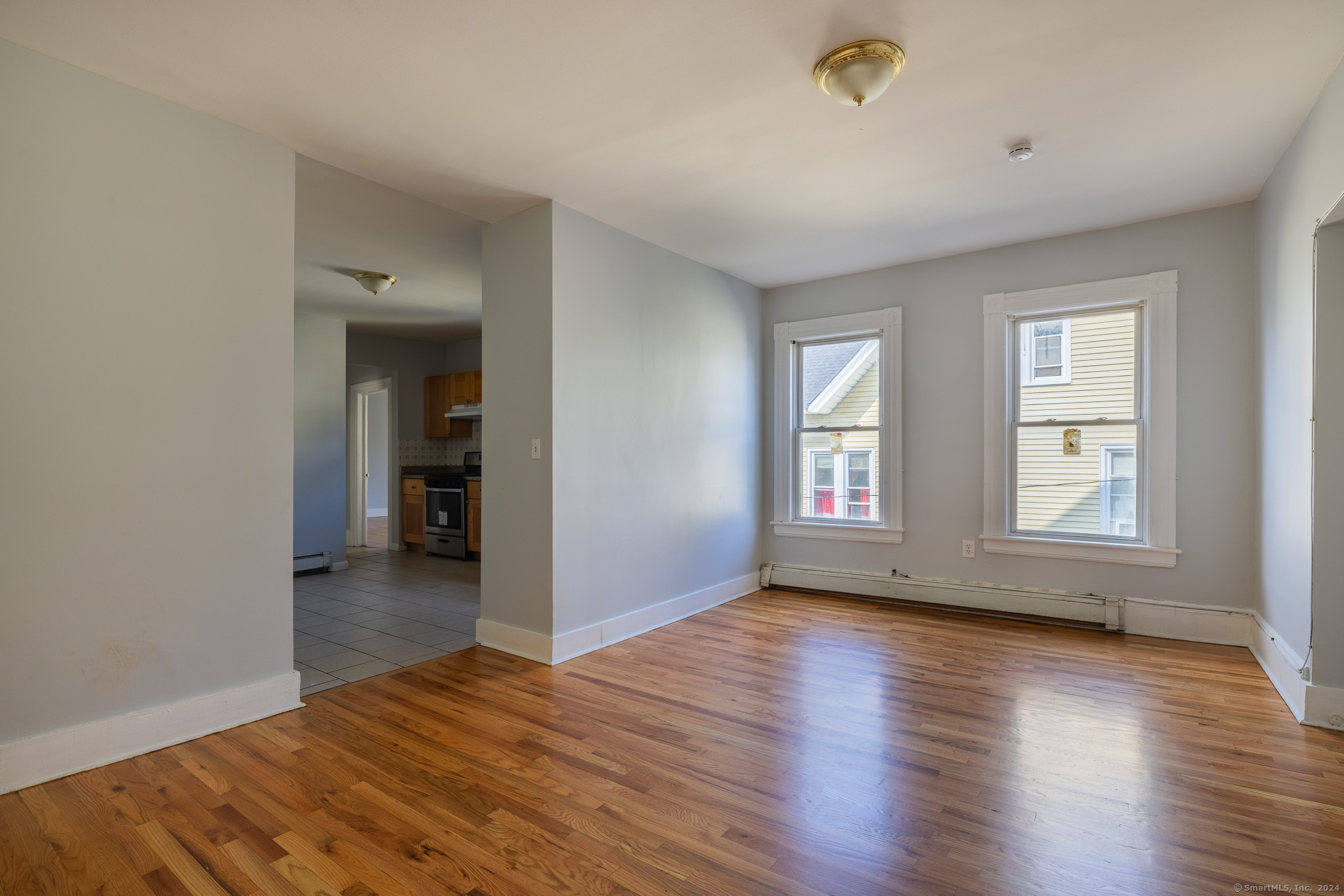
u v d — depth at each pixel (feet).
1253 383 11.61
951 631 12.94
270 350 8.93
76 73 7.29
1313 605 8.44
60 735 7.13
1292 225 9.33
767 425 17.43
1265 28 6.77
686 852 5.83
